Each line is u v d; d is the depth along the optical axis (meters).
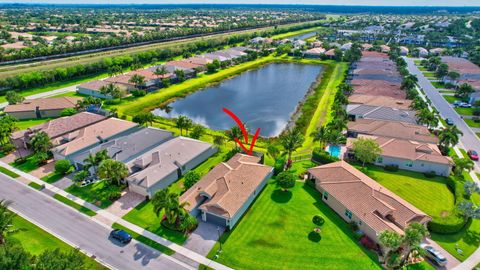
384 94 108.19
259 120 97.62
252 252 44.56
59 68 132.50
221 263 42.72
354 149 65.75
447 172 63.19
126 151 68.75
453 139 68.25
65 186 60.41
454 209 51.22
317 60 183.88
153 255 44.12
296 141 65.81
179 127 80.25
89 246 45.66
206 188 53.44
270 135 86.44
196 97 120.38
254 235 47.91
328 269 41.62
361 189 52.25
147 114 87.31
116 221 50.91
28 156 72.00
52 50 163.50
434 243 45.91
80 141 72.06
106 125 81.12
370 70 136.38
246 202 53.25
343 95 102.25
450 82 127.94
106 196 57.19
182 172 64.81
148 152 69.75
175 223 49.09
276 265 42.34
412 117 86.50
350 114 91.38
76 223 50.41
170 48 184.50
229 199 50.84
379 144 69.75
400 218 47.56
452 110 100.31
